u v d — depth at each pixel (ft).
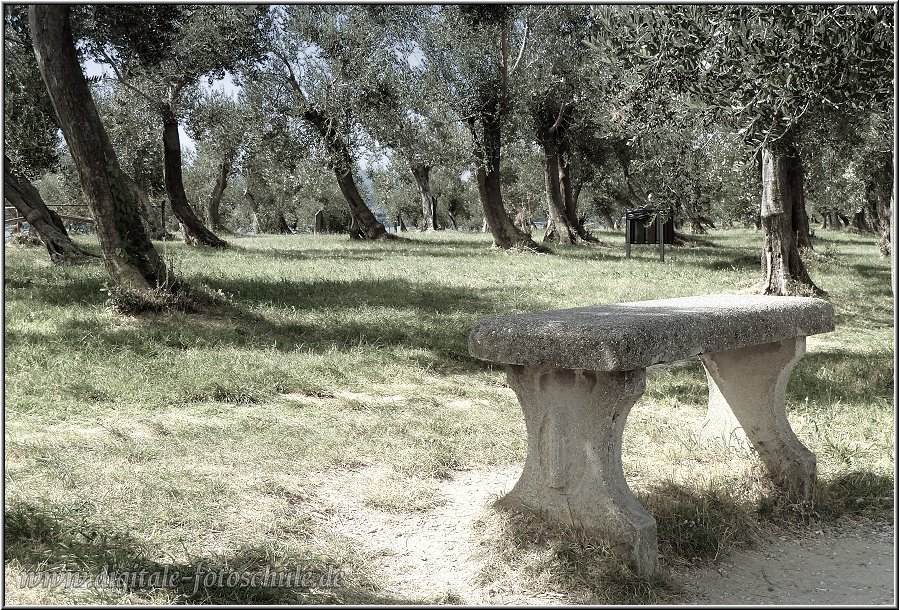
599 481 11.34
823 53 19.03
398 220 172.14
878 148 53.67
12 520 11.24
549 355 11.00
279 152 70.90
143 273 29.43
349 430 17.49
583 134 76.38
